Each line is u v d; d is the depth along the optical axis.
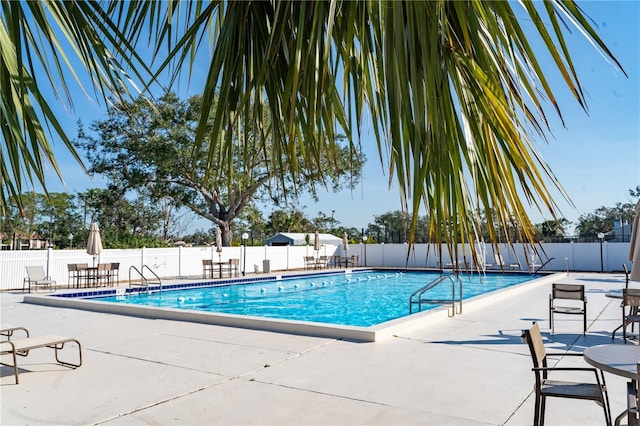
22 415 4.36
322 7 1.28
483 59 1.22
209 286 19.72
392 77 1.18
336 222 58.41
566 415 4.22
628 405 3.18
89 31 2.02
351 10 1.25
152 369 5.85
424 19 1.14
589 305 11.26
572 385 3.83
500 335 7.66
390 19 1.19
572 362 6.03
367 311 14.48
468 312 10.03
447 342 7.18
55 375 5.62
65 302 11.91
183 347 7.04
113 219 38.47
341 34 1.38
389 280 23.64
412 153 1.14
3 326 8.98
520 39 1.16
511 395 4.77
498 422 4.09
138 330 8.47
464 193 1.26
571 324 8.70
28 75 1.89
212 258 24.64
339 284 21.89
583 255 26.80
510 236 1.30
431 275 25.97
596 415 4.22
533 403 4.54
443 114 1.22
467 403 4.55
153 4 1.97
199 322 9.19
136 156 27.66
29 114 1.87
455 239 1.22
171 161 25.64
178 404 4.61
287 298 17.38
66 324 9.22
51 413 4.40
